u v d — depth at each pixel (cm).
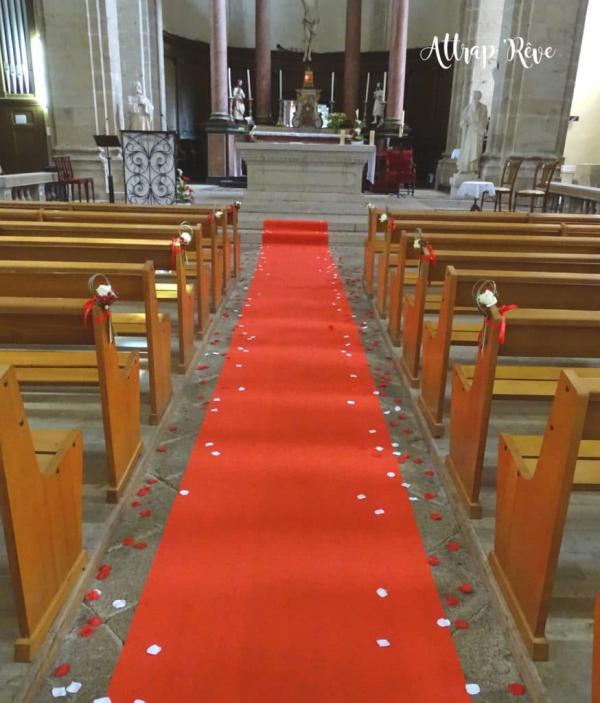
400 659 192
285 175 1072
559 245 441
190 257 579
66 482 209
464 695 181
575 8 1133
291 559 236
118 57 1209
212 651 192
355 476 295
